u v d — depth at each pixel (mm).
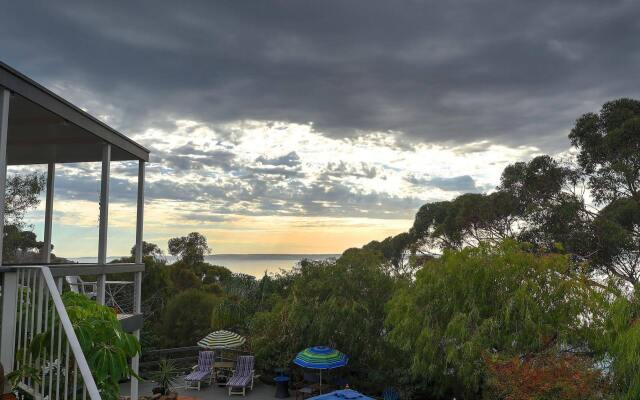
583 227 17750
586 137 18719
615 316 8234
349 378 16391
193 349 20188
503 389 8867
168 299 27750
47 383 4969
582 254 17359
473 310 10617
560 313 10000
